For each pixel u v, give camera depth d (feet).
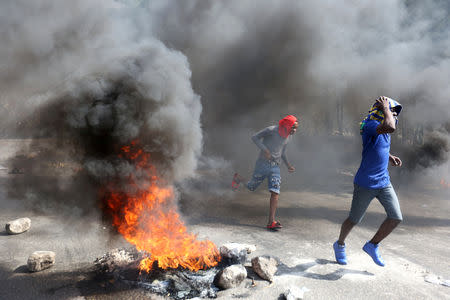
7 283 7.44
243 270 7.68
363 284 7.72
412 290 7.48
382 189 8.13
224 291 7.25
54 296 6.91
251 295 7.10
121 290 7.16
